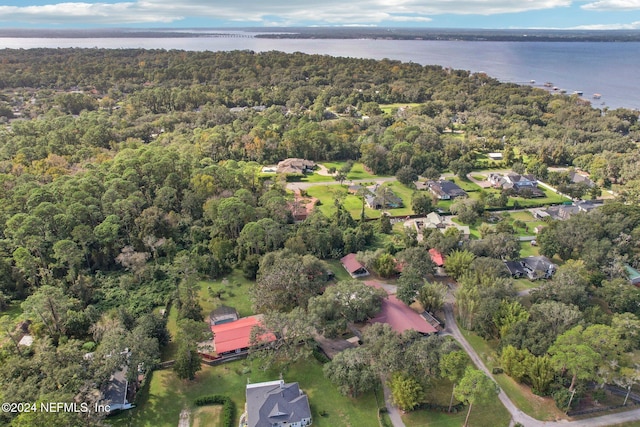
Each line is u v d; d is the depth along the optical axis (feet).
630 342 253.44
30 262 315.17
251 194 449.89
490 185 573.33
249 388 236.84
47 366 216.74
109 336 242.99
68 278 328.90
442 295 309.83
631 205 441.27
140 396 240.94
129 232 390.63
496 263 343.05
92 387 220.64
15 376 216.54
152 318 276.82
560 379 241.76
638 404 241.76
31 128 639.76
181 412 233.14
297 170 602.03
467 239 399.24
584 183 551.59
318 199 521.65
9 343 254.06
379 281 359.25
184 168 488.44
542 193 550.77
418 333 275.39
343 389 234.79
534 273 363.97
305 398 233.55
